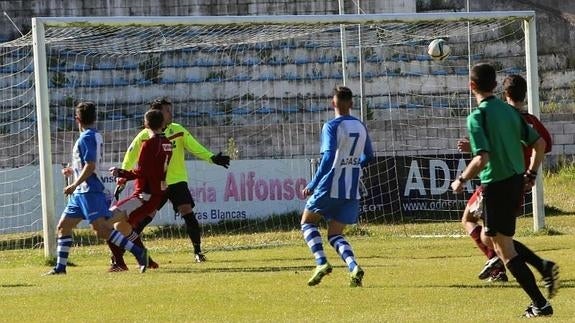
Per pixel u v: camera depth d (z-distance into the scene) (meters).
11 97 72.88
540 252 34.97
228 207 54.00
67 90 75.25
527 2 85.50
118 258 32.94
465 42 81.19
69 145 63.88
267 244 45.47
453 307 21.19
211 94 76.88
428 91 78.44
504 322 18.59
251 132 66.69
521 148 20.08
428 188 56.03
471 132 19.69
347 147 25.44
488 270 26.31
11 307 23.09
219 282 27.42
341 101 25.64
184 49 77.12
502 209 19.81
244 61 77.44
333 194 25.45
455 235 47.31
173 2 81.19
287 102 77.12
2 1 80.12
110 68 76.44
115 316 21.11
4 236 52.62
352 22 45.75
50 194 39.38
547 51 84.00
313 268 31.73
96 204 31.69
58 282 29.05
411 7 81.69
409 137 66.94
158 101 36.00
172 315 21.09
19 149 65.06
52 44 62.34
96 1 80.50
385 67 78.00
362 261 34.06
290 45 77.50
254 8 81.50
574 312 19.88
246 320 20.03
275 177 54.44
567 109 79.56
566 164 69.75
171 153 33.31
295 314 20.80
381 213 55.38
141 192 32.75
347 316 20.22
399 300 22.61
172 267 34.00
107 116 75.88
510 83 24.64
